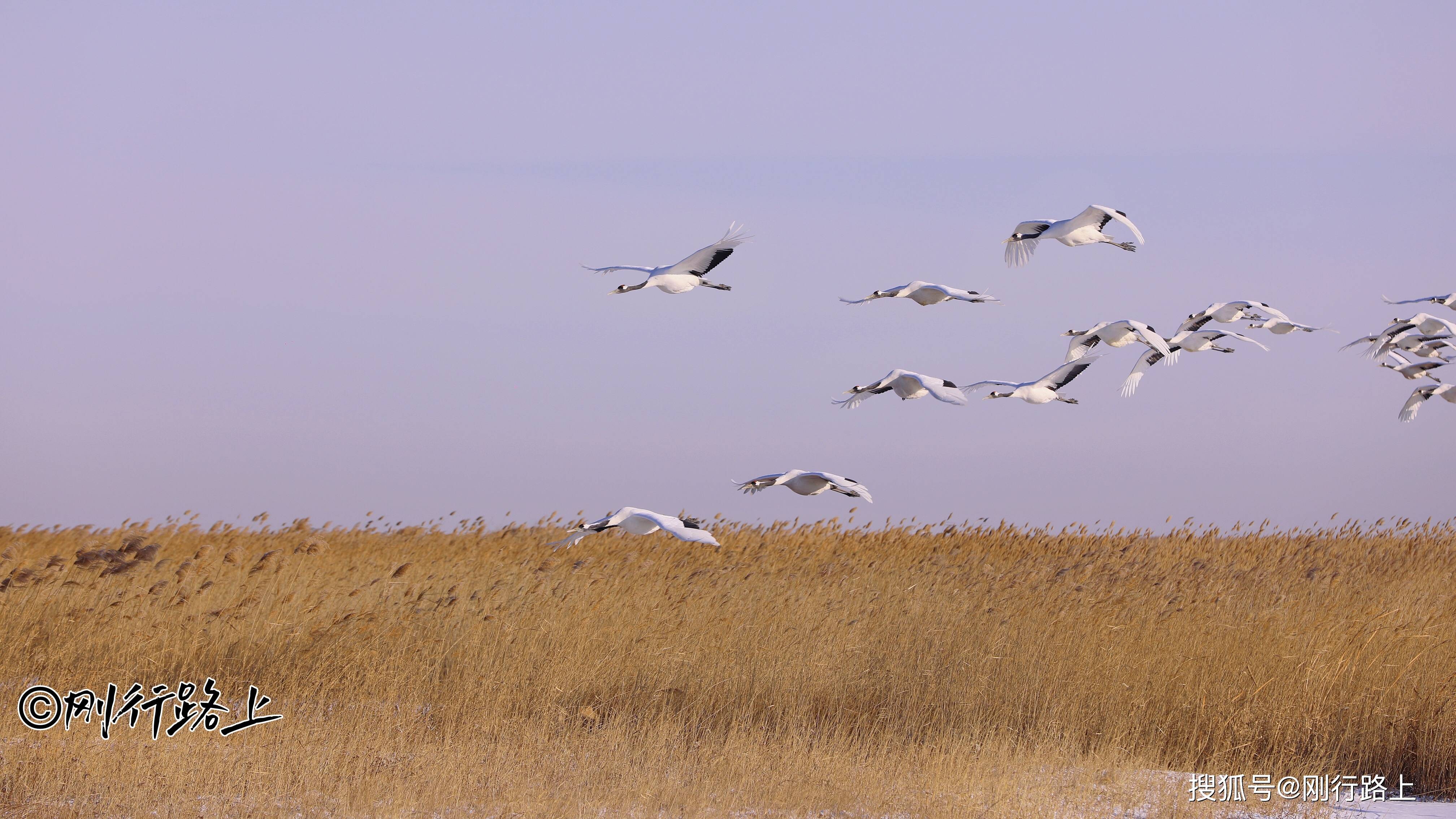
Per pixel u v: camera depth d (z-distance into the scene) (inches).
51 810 446.0
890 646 685.3
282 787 476.4
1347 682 614.2
